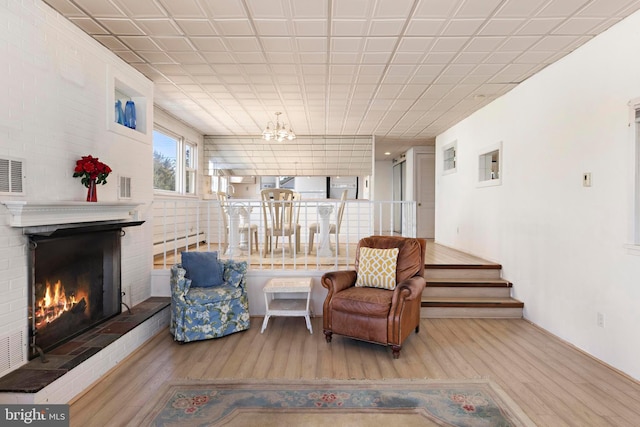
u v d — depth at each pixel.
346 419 2.04
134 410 2.12
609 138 2.71
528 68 3.50
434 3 2.37
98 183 2.65
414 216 4.49
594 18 2.55
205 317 3.24
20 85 2.14
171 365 2.73
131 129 3.39
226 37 2.87
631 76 2.52
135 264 3.55
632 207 2.51
